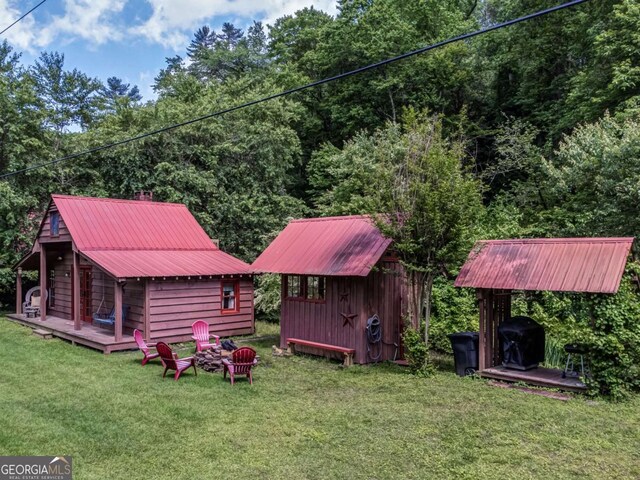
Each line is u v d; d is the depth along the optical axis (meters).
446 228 11.10
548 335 12.77
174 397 9.38
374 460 6.52
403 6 29.36
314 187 29.58
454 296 14.45
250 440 7.21
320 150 28.12
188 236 18.33
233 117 25.39
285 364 12.55
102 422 7.94
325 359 13.12
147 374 11.27
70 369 11.70
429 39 27.38
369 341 12.54
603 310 9.18
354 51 26.73
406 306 13.36
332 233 14.19
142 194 19.47
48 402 8.98
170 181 23.06
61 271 19.19
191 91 29.45
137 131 23.14
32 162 21.69
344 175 21.25
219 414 8.38
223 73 39.50
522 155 21.88
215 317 16.34
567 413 8.35
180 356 13.32
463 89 27.34
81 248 15.28
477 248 11.32
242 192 24.69
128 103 26.33
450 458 6.58
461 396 9.47
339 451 6.82
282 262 14.09
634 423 7.86
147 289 14.61
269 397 9.47
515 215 18.86
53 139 23.06
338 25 27.11
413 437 7.33
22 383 10.34
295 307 14.14
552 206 20.05
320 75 30.47
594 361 9.18
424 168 11.45
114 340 14.07
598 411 8.45
